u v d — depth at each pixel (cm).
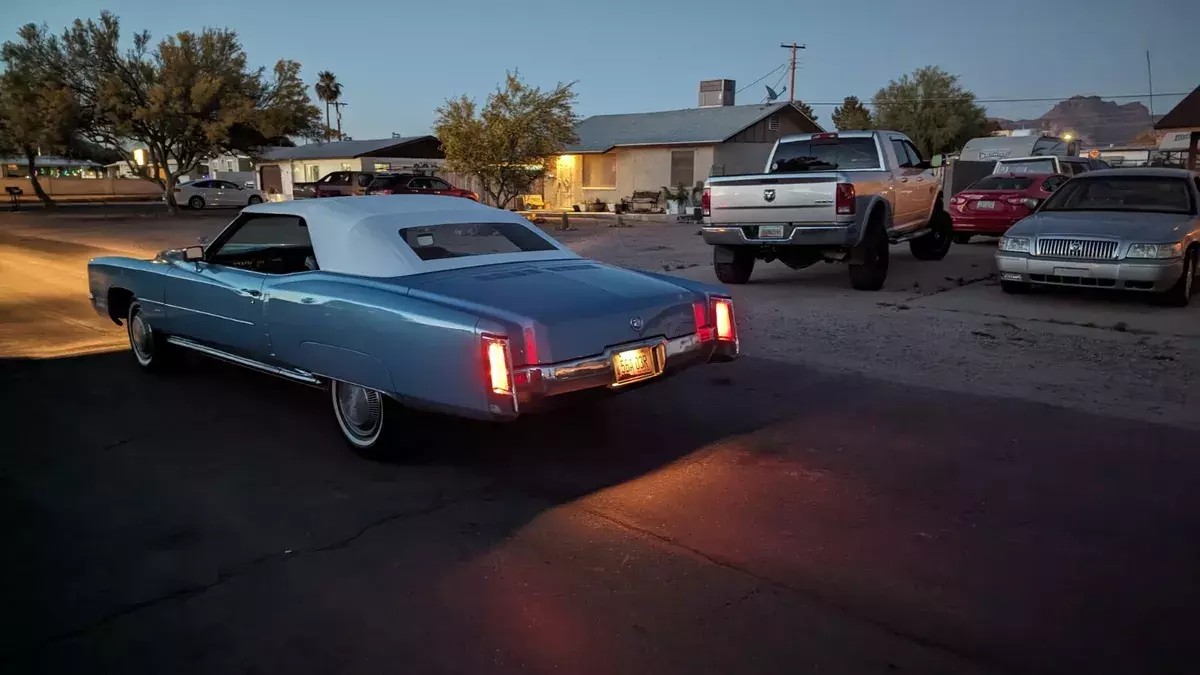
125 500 405
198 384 618
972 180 2389
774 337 771
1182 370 627
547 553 348
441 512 390
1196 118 1912
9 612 304
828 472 435
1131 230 871
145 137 3284
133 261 629
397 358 401
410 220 486
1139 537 357
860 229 970
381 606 307
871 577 326
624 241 1839
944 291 1024
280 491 416
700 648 279
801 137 1170
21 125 3225
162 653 279
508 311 386
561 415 538
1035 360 666
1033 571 329
